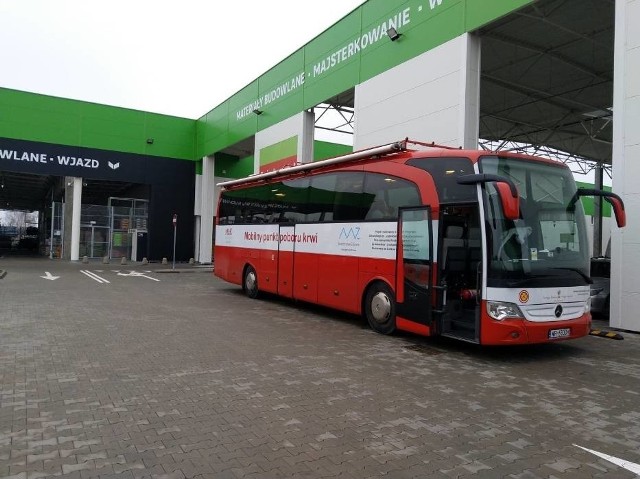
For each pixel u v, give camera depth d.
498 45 15.91
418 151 8.78
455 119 12.76
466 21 12.56
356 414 5.07
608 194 8.32
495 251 7.38
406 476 3.74
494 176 7.01
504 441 4.47
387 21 15.27
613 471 3.92
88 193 40.53
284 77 21.38
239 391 5.73
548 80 18.89
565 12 13.78
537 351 8.25
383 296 9.29
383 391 5.88
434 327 8.16
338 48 17.70
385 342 8.66
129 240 32.50
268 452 4.11
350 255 10.24
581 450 4.31
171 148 32.09
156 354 7.42
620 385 6.34
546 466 3.98
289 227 12.60
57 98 28.38
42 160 27.94
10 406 5.08
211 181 31.61
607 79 18.73
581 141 26.89
